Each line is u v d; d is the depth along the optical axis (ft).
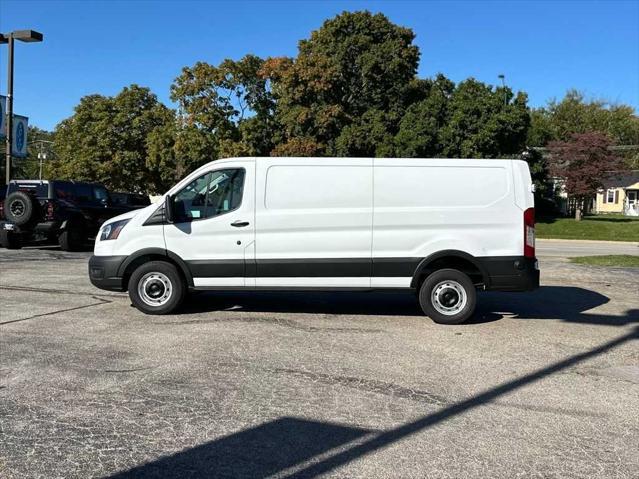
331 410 15.69
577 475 12.27
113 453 13.04
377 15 127.03
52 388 17.07
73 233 55.62
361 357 20.57
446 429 14.56
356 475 12.15
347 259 25.73
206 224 26.13
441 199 25.63
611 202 217.77
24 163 266.98
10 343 21.77
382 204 25.68
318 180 25.80
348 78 126.11
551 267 48.03
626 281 40.04
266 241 25.93
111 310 27.84
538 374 19.03
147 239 26.43
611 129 217.36
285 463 12.67
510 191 25.58
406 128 117.80
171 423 14.73
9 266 43.34
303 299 31.37
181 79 121.19
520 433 14.38
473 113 115.24
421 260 25.64
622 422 15.16
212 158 121.60
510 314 28.45
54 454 12.94
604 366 19.99
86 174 137.59
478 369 19.43
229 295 32.19
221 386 17.43
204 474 12.16
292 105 120.47
